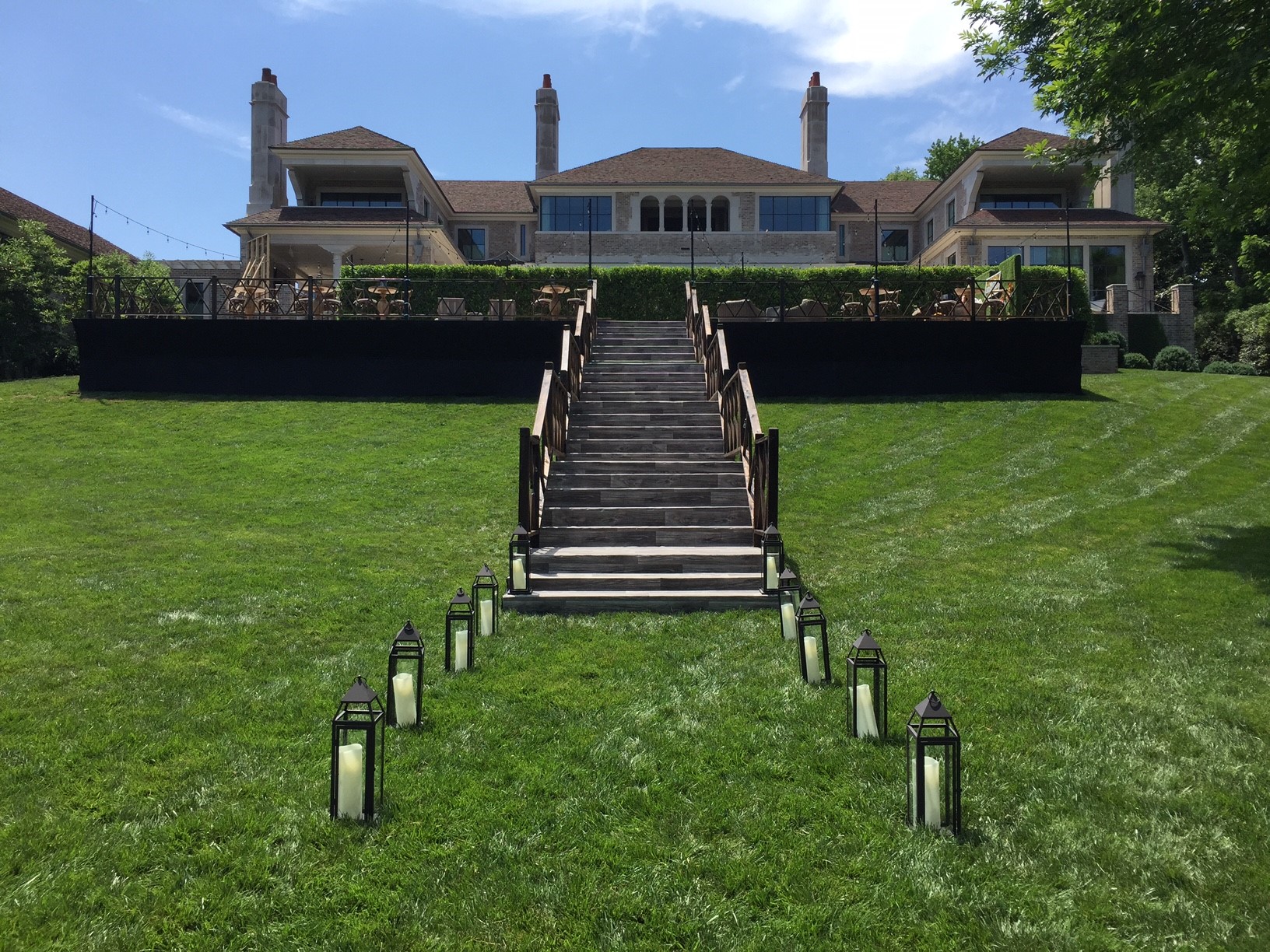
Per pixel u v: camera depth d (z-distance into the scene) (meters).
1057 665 6.81
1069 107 11.50
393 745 5.36
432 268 25.56
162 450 15.14
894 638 7.55
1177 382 21.97
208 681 6.42
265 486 13.26
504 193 43.62
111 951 3.45
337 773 4.45
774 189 35.75
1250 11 9.21
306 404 18.38
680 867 4.04
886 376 19.22
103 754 5.18
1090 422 17.30
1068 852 4.14
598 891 3.86
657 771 5.04
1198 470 14.66
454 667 6.84
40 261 34.47
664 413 13.45
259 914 3.68
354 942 3.50
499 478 13.71
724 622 8.22
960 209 37.84
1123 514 12.25
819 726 5.67
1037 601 8.59
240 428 16.55
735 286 24.94
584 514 10.39
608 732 5.61
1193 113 10.27
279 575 9.29
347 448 15.33
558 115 45.62
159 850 4.15
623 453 12.05
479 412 17.75
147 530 11.12
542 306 24.78
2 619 7.63
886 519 12.06
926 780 4.37
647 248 35.62
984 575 9.62
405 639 5.74
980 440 16.03
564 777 4.95
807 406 18.30
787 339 19.11
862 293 22.17
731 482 11.07
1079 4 10.59
